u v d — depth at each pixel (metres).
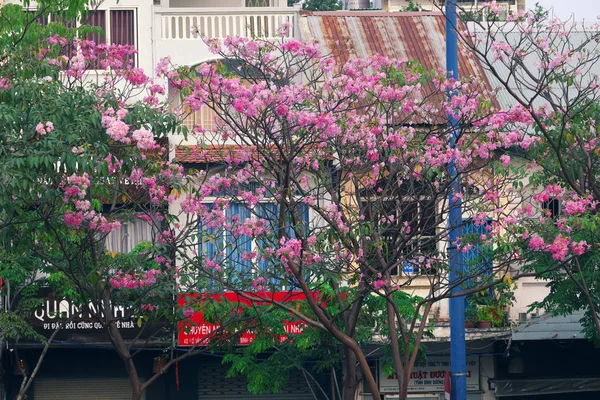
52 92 13.26
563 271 19.19
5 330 18.72
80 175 13.27
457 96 15.09
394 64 15.71
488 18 15.52
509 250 14.39
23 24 15.95
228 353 19.28
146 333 21.61
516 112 14.51
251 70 15.73
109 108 12.95
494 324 22.19
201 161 20.67
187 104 13.89
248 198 14.66
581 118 16.02
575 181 16.19
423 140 15.07
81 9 16.16
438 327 22.09
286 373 19.08
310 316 17.75
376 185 16.67
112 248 21.94
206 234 15.40
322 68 15.03
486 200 14.80
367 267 13.93
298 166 15.30
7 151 12.66
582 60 18.20
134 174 14.64
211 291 16.23
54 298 21.59
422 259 14.52
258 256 15.67
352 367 14.88
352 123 14.66
